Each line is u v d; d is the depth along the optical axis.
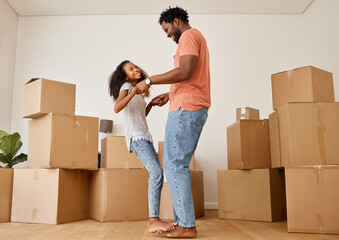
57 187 2.68
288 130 2.28
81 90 4.47
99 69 4.53
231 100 4.45
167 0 4.35
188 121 1.84
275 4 4.46
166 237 2.00
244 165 2.96
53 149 2.68
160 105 2.36
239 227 2.46
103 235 2.11
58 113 2.74
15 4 4.36
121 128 4.37
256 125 3.04
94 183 2.94
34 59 4.55
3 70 4.22
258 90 4.49
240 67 4.54
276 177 2.95
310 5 4.46
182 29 2.01
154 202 2.03
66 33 4.62
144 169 2.92
